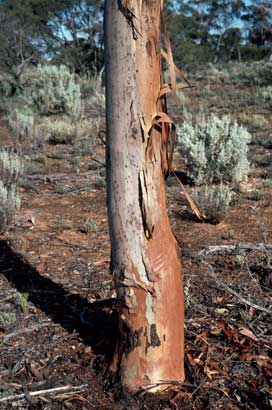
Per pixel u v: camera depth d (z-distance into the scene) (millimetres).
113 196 2408
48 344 3074
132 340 2518
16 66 19953
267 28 52125
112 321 3244
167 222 2500
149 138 2350
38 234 5176
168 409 2465
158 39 2324
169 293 2486
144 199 2375
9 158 8344
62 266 4332
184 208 5965
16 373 2803
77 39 31766
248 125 11016
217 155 6984
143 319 2480
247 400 2553
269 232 5141
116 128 2340
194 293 3730
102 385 2654
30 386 2670
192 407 2488
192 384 2617
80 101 13367
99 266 4320
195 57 32281
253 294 3715
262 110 13078
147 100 2324
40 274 4156
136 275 2436
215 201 5438
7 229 5273
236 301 3602
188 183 7121
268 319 3342
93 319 3332
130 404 2490
